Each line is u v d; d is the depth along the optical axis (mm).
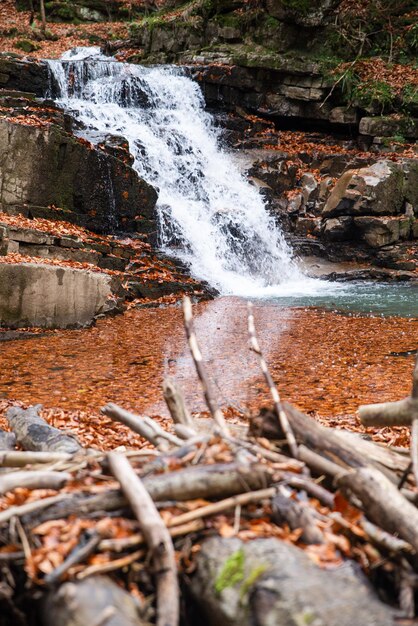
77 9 34938
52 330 13758
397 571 2785
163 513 2891
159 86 24719
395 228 20969
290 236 22219
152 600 2709
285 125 27000
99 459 3377
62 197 17516
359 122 25484
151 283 16578
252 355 11352
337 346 11977
